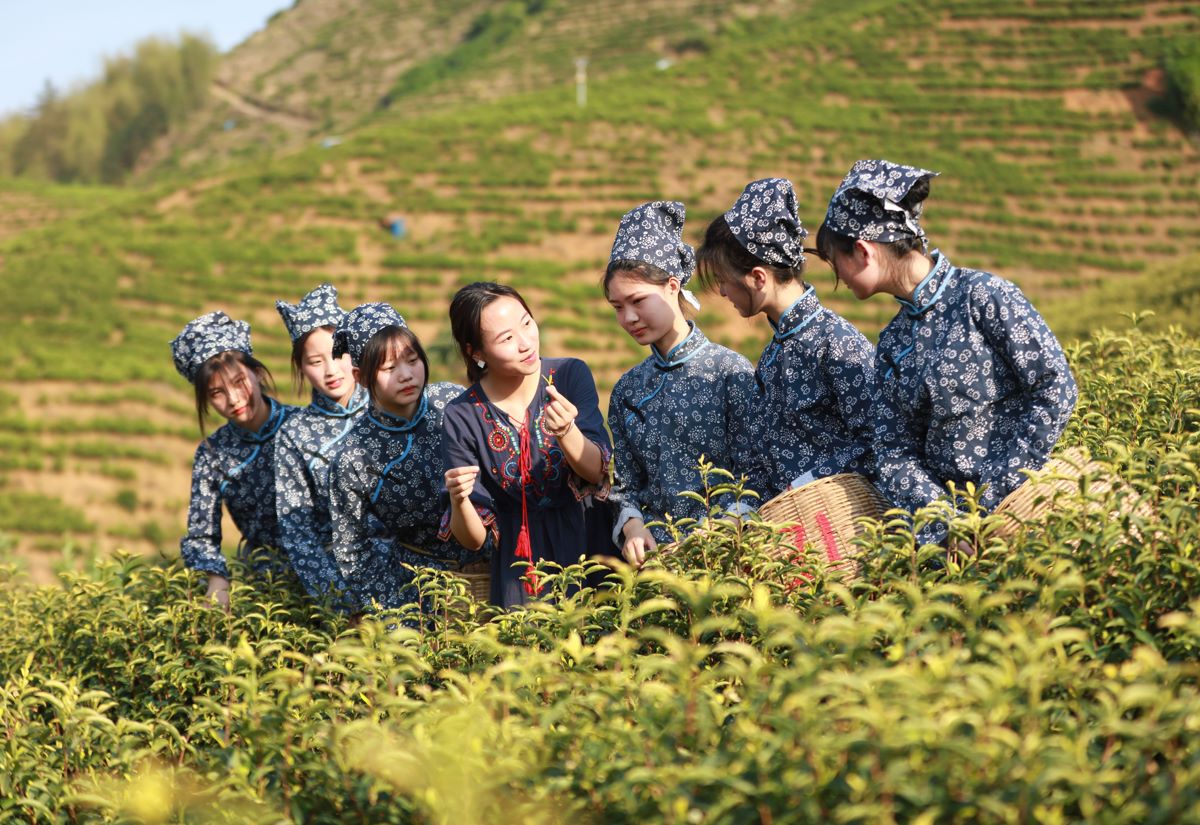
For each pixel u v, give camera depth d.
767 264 3.41
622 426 3.83
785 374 3.49
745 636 2.64
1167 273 20.69
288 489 4.39
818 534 3.03
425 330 38.31
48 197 63.97
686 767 1.83
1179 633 2.23
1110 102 49.25
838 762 1.82
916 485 3.00
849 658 1.93
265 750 2.32
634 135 49.59
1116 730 1.71
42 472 29.50
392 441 4.02
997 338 2.90
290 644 3.30
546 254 42.28
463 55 108.88
